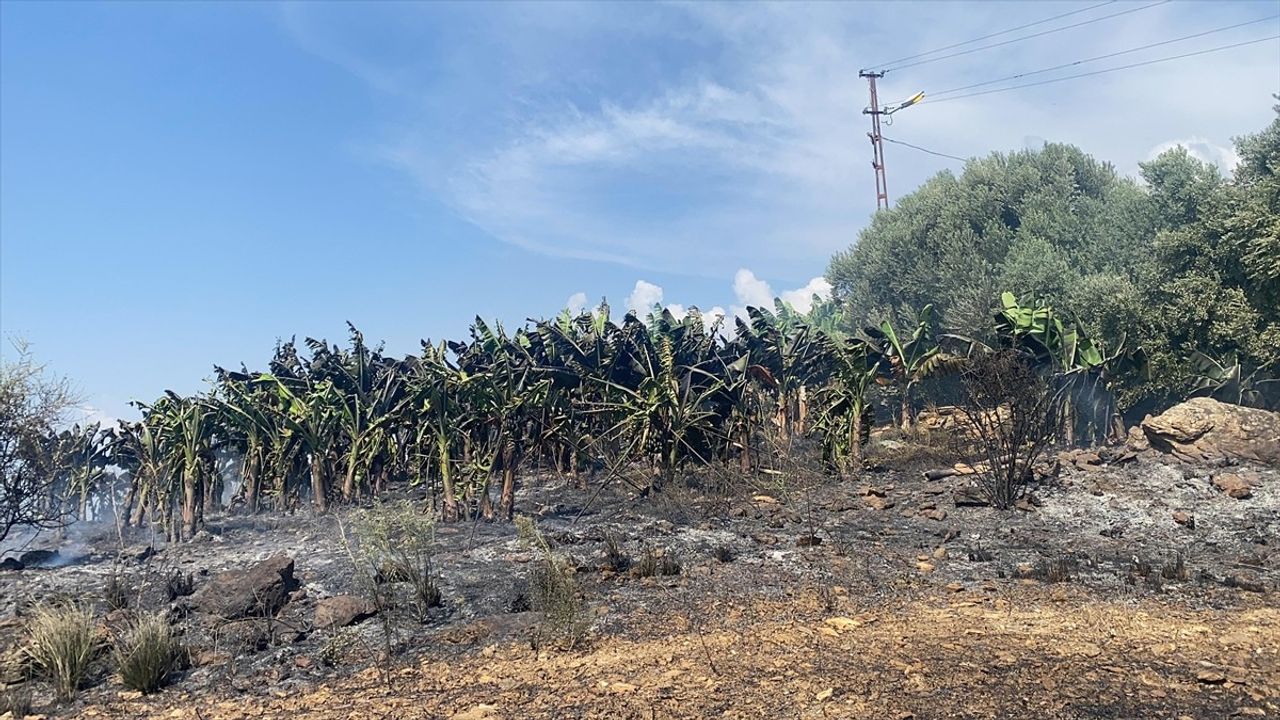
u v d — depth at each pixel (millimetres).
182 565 11406
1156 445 15859
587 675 6246
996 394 13867
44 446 12695
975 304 28000
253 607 8375
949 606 7926
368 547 9000
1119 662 6105
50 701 6379
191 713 5980
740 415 16609
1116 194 33000
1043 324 18656
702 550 10711
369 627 7941
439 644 7289
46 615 7250
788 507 13711
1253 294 21469
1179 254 22938
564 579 7645
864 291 35812
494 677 6340
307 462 16953
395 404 16703
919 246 34969
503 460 14211
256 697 6234
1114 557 9992
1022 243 30109
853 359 17375
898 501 14031
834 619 7477
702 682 5934
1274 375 20859
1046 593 8328
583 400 17047
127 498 16422
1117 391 20641
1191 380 20516
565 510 14641
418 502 15695
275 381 17156
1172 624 7137
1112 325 22000
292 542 12789
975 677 5805
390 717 5648
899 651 6477
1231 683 5594
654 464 15602
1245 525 11445
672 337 18547
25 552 12711
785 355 21406
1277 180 21641
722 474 14859
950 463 16859
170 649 6914
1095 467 15164
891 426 23328
